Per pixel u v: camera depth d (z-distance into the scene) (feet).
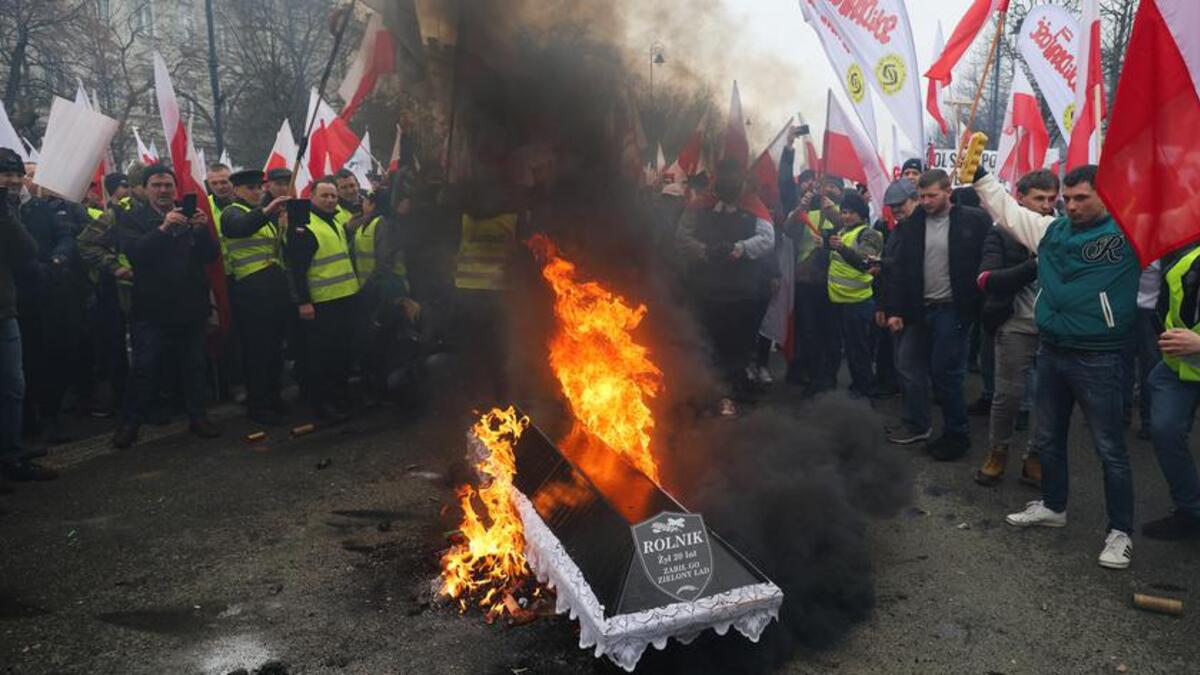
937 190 17.34
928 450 18.71
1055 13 27.58
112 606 12.10
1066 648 10.79
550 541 10.78
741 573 9.83
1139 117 11.07
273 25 55.72
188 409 20.67
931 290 18.04
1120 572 12.87
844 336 22.59
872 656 10.66
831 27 23.16
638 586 9.34
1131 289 12.65
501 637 11.00
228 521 15.28
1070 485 16.76
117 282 22.89
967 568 13.15
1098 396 13.01
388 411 22.82
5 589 12.67
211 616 11.75
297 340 23.12
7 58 80.07
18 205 18.58
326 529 14.82
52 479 17.65
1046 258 13.60
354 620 11.54
